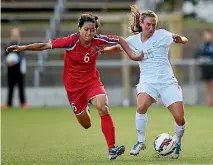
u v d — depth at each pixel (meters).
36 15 90.19
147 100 29.09
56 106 71.56
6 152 33.41
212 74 69.12
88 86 30.20
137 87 29.81
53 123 51.38
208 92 69.44
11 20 89.00
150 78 29.42
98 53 30.25
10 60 66.50
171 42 29.64
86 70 30.20
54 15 84.81
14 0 90.50
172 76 29.62
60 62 72.62
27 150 34.19
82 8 88.00
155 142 29.95
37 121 53.38
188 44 86.75
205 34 69.81
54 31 83.31
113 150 28.66
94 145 35.91
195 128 45.25
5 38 84.12
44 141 38.62
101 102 29.16
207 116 55.75
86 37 29.17
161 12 80.94
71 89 30.61
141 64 29.89
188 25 91.56
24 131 45.31
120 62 70.88
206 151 32.53
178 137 29.70
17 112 63.31
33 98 71.81
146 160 28.88
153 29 29.42
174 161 28.41
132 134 42.09
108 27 82.38
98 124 49.22
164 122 50.38
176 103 29.06
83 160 29.45
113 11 87.75
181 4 84.94
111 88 71.69
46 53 78.81
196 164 27.19
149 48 29.56
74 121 52.88
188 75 69.94
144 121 29.23
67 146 35.69
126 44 30.00
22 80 67.69
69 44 29.64
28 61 78.50
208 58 69.44
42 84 71.94
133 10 30.42
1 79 72.12
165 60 29.70
